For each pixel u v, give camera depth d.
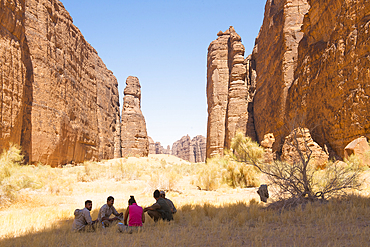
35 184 14.87
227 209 7.86
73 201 13.00
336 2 25.00
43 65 34.62
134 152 76.00
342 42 22.94
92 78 57.66
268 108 40.59
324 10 27.45
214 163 20.17
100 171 26.48
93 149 52.69
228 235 5.02
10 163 14.09
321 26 28.12
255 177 16.75
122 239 5.15
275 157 32.56
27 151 29.92
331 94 23.64
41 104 33.19
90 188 18.22
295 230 5.01
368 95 19.28
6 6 26.70
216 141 56.66
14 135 26.95
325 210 6.25
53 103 36.03
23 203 11.76
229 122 52.91
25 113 30.55
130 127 77.44
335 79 23.22
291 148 24.06
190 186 18.33
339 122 22.27
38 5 36.00
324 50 26.12
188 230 5.78
